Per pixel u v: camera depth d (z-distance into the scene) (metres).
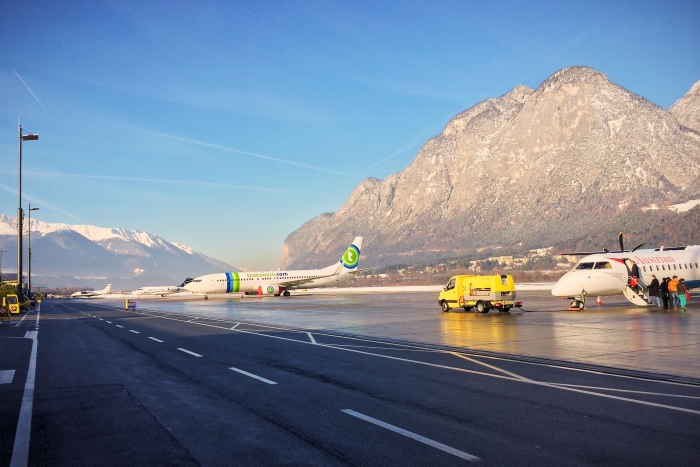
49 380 14.30
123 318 43.81
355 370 14.73
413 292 99.12
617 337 20.91
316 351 19.12
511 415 9.53
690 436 8.12
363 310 44.41
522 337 21.73
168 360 17.70
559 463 7.07
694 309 34.25
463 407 10.19
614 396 10.90
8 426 9.59
